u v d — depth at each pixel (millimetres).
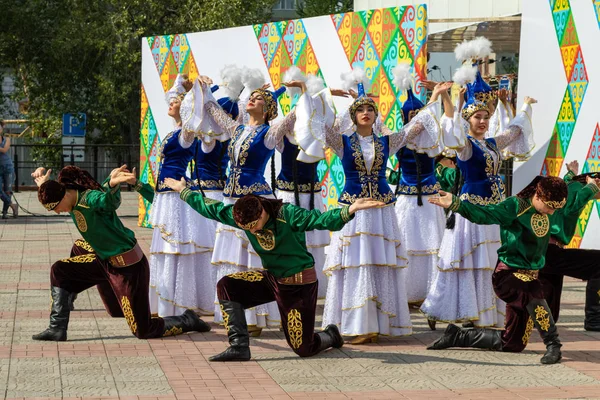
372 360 6293
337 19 11070
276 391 5426
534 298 6234
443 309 7238
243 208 5805
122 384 5535
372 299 6828
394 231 6918
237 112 7719
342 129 7543
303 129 6645
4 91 29750
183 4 24094
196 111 7195
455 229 7188
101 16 24188
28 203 20047
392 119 10211
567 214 6980
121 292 6695
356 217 6824
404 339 7086
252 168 7000
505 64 15609
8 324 7355
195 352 6484
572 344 6867
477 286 7203
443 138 7020
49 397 5211
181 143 7551
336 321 6922
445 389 5504
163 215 7625
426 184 8234
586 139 9539
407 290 8227
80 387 5441
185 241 7574
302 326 6184
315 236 8328
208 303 7711
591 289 7371
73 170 6523
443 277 7254
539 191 6082
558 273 7137
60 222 16266
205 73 13359
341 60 11031
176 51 13969
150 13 24047
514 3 13648
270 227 5980
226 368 6016
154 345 6684
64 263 6809
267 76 12328
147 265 6789
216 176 8305
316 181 8367
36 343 6668
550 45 10062
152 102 14539
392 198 6953
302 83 6723
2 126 16531
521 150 7703
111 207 6371
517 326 6426
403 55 10008
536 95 10281
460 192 7508
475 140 7262
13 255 11742
